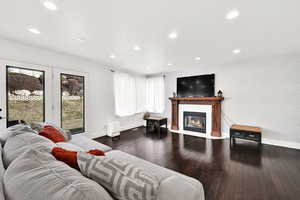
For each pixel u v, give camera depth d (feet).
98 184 2.31
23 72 8.55
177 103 16.07
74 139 7.32
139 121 18.40
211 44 8.43
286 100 10.68
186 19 5.74
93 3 4.76
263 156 9.09
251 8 4.99
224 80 13.26
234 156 9.13
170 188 3.14
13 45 8.12
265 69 11.37
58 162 2.71
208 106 14.06
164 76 17.30
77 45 8.67
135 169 2.67
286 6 4.85
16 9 5.07
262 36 7.28
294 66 10.34
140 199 2.30
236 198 5.36
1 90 7.76
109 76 13.98
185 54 10.37
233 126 11.91
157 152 9.89
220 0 4.59
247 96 12.20
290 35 7.16
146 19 5.77
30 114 8.86
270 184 6.21
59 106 10.23
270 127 11.30
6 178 2.33
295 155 9.20
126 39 7.72
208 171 7.30
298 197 5.40
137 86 17.53
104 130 13.62
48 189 1.89
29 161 2.53
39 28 6.57
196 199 3.09
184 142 12.09
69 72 10.74
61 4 4.79
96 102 12.82
